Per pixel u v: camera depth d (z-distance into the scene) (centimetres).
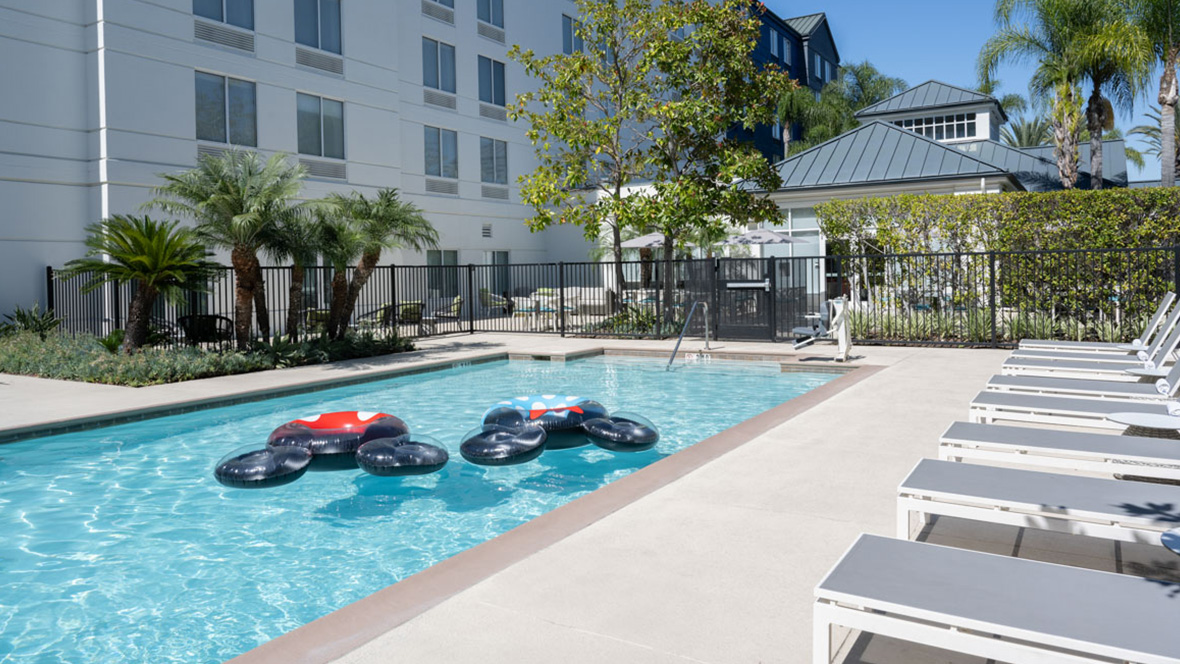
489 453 657
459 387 1205
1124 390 601
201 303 1791
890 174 2241
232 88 1875
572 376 1301
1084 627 214
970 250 1597
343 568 476
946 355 1294
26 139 1609
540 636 318
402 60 2367
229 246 1378
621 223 1745
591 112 2600
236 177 1357
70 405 964
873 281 1745
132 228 1260
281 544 520
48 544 525
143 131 1705
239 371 1272
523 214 2858
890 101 3123
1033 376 696
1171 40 2112
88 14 1661
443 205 2511
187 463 748
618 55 1850
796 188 2272
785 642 310
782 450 638
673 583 371
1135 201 1404
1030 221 1510
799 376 1239
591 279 2848
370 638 319
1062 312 1477
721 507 489
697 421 912
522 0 2831
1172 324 752
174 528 556
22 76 1599
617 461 733
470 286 1961
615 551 414
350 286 1554
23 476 701
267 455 639
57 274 1497
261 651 310
